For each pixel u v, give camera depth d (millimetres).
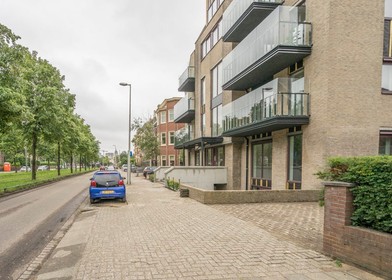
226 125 18953
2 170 70875
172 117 46156
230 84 18141
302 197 12094
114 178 13141
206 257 5191
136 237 6648
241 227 7512
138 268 4691
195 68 28281
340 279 4207
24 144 29891
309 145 12562
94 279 4273
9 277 4699
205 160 26469
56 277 4570
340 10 11766
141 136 42094
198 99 27125
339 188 4996
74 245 6312
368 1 12016
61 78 28484
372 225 4617
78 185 23969
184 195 14516
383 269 4191
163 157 47312
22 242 6836
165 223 8148
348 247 4781
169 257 5211
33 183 21938
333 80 11641
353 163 4949
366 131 11812
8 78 14969
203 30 26016
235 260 5020
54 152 45281
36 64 24703
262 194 11938
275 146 15336
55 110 25031
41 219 9656
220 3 22344
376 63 12000
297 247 5723
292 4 14367
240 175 19812
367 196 4656
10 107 14555
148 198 14156
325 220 5289
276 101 13031
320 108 11977
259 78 16672
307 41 12828
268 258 5105
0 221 9320
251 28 17547
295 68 13891
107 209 10977
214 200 11680
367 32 11953
